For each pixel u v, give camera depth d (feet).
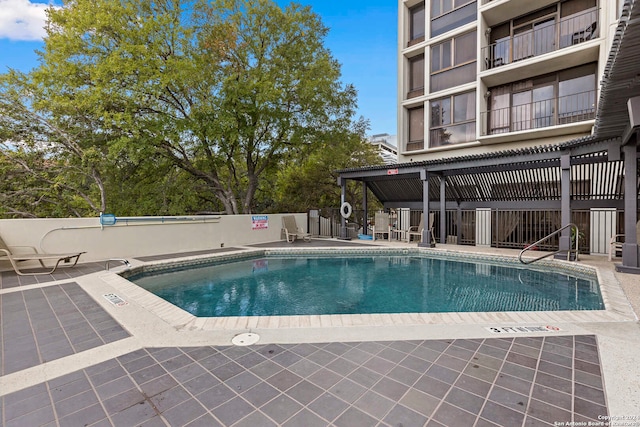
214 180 50.98
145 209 45.14
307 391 7.20
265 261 31.01
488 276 23.95
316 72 44.52
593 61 32.63
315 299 18.66
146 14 42.06
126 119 36.11
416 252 33.81
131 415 6.37
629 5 10.01
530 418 6.16
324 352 9.19
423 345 9.61
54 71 36.22
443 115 42.55
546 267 26.03
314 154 53.16
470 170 34.55
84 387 7.41
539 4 34.96
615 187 29.19
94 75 34.76
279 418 6.25
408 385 7.39
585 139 23.09
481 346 9.49
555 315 12.39
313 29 48.08
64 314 12.90
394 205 47.57
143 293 16.26
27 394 7.13
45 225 24.40
